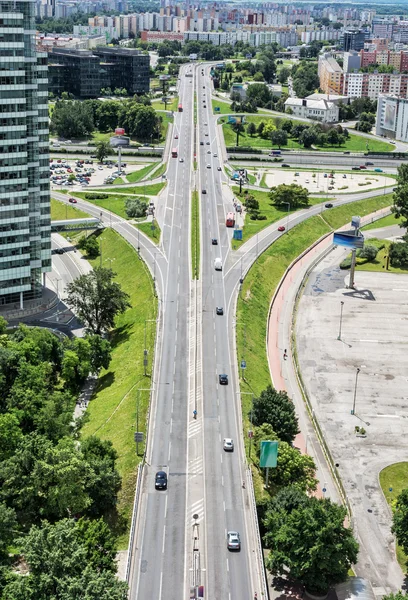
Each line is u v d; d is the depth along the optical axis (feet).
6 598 533.14
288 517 646.33
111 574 561.02
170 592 616.39
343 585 646.74
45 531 572.51
